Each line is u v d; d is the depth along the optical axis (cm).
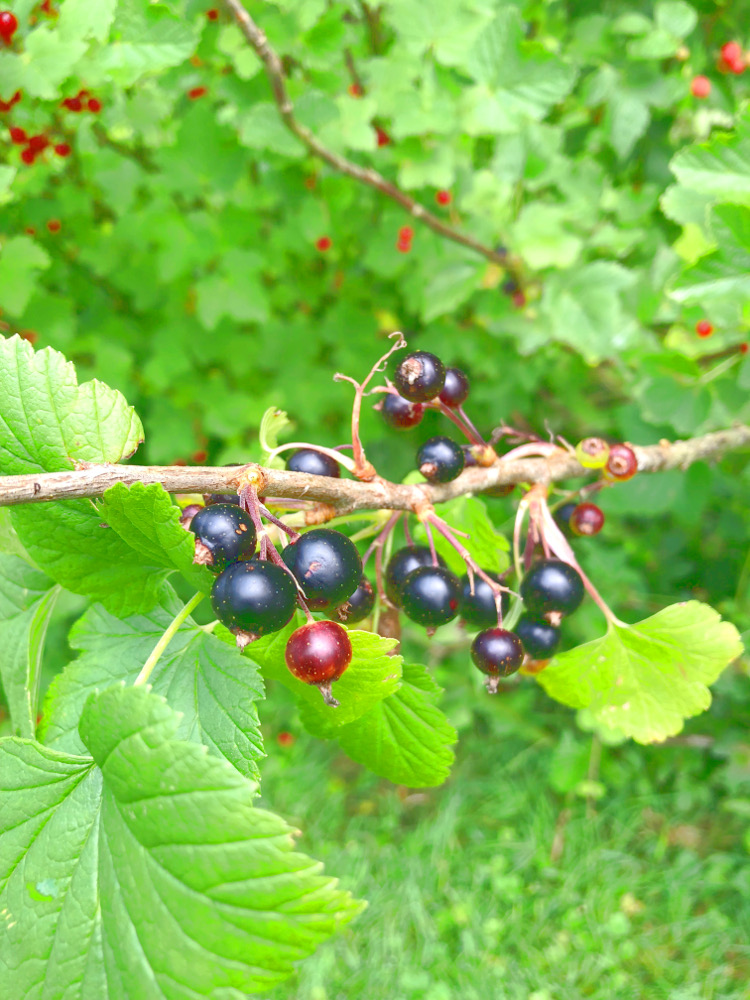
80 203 32
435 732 14
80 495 11
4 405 12
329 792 38
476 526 17
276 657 13
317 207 30
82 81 24
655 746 36
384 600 15
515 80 24
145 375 33
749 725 35
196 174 29
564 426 38
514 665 14
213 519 11
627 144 28
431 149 26
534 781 38
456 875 34
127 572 13
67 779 11
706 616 15
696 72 29
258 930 10
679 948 31
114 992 10
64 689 14
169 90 27
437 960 31
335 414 39
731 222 16
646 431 27
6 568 15
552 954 31
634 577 34
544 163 27
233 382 37
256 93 25
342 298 36
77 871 11
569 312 28
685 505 26
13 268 24
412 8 25
